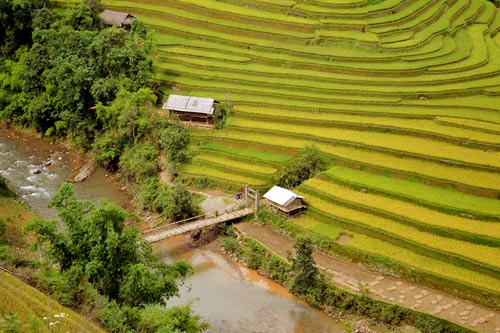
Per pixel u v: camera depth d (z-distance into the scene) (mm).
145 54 80812
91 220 44875
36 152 81375
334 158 68375
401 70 83062
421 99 78750
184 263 48781
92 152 78188
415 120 73938
